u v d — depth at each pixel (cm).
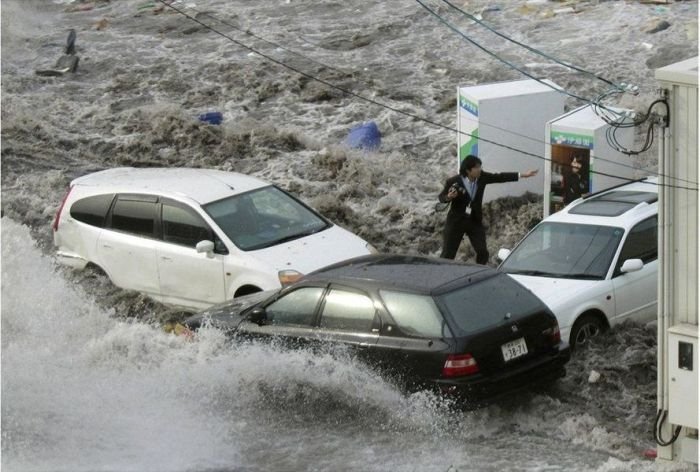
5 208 4991
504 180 3853
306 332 2994
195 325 3316
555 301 3206
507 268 3500
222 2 8131
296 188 4950
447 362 2716
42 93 6525
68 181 5266
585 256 3409
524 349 2822
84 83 6700
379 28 7000
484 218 4459
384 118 5638
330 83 6191
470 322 2786
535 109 4484
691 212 2470
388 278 2958
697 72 2427
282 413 2981
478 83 5894
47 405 3059
